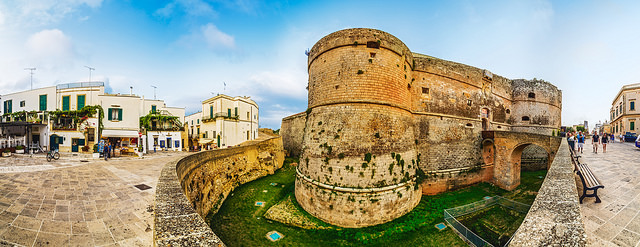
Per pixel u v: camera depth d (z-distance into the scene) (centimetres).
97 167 1666
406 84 1872
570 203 398
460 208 1563
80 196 980
